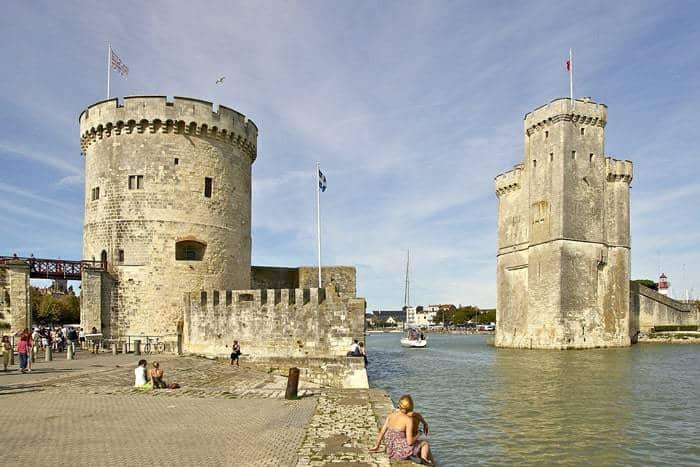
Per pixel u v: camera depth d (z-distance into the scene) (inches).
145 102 1529.3
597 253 2893.7
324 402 768.9
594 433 885.2
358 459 472.4
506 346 3223.4
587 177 2908.5
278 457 473.1
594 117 2933.1
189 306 1366.9
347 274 1914.4
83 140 1646.2
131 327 1498.5
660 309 3388.3
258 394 844.6
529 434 877.2
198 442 517.3
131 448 488.7
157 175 1533.0
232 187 1672.0
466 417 1018.7
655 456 757.9
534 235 2999.5
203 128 1585.9
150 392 832.9
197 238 1565.0
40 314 3385.8
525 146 3142.2
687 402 1176.2
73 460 446.0
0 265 1456.7
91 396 780.6
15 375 973.8
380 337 6127.0
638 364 2001.7
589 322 2854.3
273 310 1289.4
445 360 2354.8
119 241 1523.1
